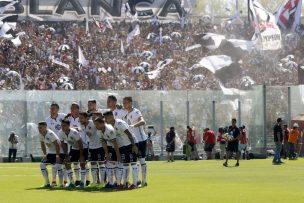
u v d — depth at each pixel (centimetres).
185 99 6438
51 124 3362
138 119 3145
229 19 11194
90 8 10856
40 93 6222
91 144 3225
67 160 3200
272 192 2783
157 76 9562
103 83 9662
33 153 6250
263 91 6462
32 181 3634
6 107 6231
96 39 10475
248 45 9162
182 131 6431
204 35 9288
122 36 10669
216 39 9206
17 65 9781
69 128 3167
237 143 5084
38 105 6234
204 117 6475
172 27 11038
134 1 11006
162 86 9475
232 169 4628
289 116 6569
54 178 3269
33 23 10594
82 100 6219
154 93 6394
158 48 10538
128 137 3022
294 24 10581
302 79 7700
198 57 10250
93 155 3234
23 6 10650
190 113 6450
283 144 6159
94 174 3297
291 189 2939
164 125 6400
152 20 11031
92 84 9650
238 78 8525
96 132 3212
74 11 10806
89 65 9806
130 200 2523
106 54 10288
